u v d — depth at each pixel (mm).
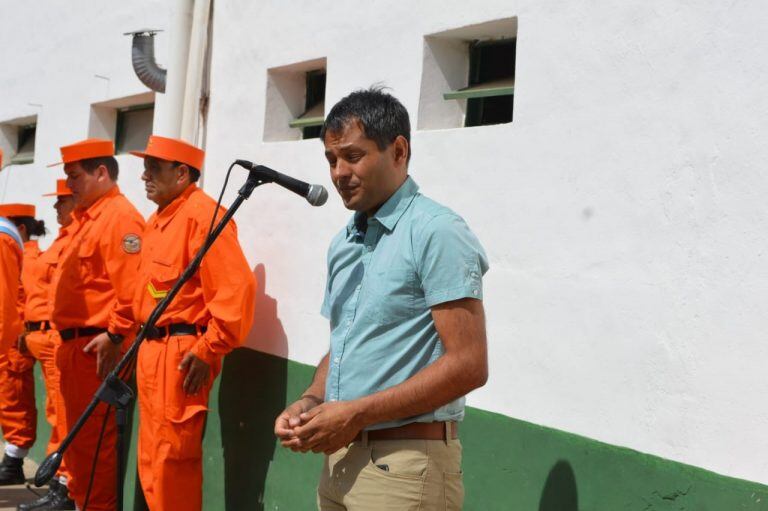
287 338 4605
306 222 4531
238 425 4867
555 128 3230
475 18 3607
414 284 2580
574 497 3033
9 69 7910
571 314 3123
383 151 2621
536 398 3225
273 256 4766
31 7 7613
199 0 5324
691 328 2734
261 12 4973
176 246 4414
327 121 2672
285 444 2639
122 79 6281
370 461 2635
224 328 4246
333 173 2668
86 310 5129
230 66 5219
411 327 2604
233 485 4867
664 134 2861
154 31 5496
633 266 2924
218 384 5047
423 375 2502
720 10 2719
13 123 7945
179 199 4547
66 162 5145
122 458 3691
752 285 2580
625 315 2938
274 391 4633
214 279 4289
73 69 6914
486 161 3492
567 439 3076
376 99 2645
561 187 3193
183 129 5352
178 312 4383
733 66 2674
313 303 4441
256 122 4961
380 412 2506
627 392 2912
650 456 2811
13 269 5590
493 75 3873
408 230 2600
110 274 5020
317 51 4527
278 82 4934
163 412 4359
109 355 4988
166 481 4379
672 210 2818
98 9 6609
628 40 2996
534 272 3266
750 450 2557
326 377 2969
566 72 3209
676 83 2834
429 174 3738
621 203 2980
